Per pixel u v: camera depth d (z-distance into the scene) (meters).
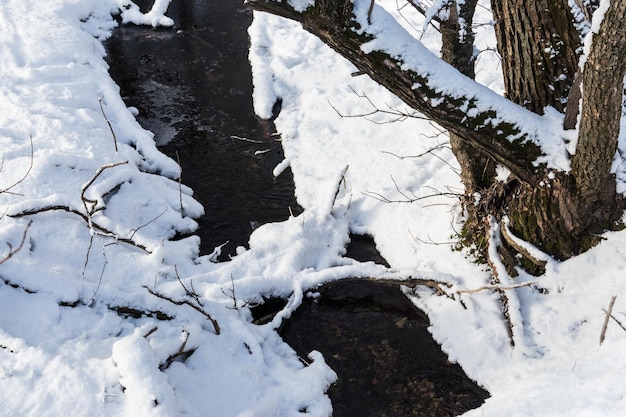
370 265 5.16
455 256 5.10
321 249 5.52
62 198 5.21
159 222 5.75
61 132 6.25
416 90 3.82
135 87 7.76
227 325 4.66
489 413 3.88
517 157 4.18
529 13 4.09
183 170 6.57
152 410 3.62
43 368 3.93
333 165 6.33
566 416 3.41
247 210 6.08
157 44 8.53
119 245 5.23
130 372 3.76
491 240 4.82
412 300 5.07
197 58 8.21
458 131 4.05
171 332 4.48
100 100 6.82
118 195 5.72
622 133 4.10
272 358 4.59
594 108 3.71
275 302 5.17
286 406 4.26
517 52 4.28
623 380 3.46
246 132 7.02
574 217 4.37
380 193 5.90
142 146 6.63
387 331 4.92
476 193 5.00
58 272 4.64
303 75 7.55
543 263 4.61
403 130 6.54
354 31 3.63
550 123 4.17
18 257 4.75
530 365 4.29
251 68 7.94
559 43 4.07
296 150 6.61
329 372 4.59
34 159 5.75
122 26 8.93
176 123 7.21
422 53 3.79
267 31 8.40
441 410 4.32
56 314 4.40
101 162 5.96
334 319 5.06
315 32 3.72
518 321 4.48
